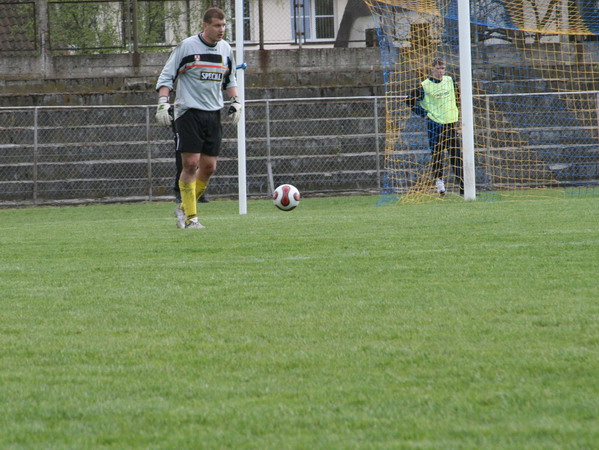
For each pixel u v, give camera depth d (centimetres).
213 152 3075
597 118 6172
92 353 1123
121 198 6016
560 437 743
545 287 1534
